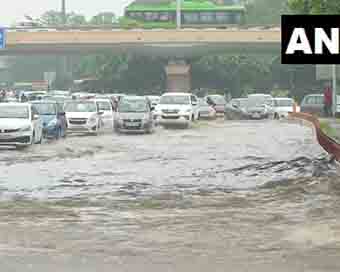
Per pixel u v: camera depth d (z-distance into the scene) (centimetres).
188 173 2005
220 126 4425
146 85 9319
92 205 1459
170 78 8419
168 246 1076
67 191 1658
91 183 1795
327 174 1920
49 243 1095
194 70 9038
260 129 4081
